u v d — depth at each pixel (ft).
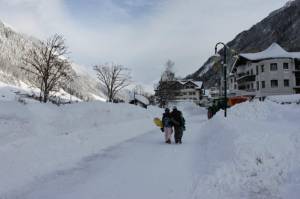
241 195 19.44
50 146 34.73
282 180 20.29
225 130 42.63
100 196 21.22
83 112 60.80
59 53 118.93
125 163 31.35
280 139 29.07
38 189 22.67
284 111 59.77
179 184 23.50
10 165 26.78
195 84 343.26
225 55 70.49
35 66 113.29
